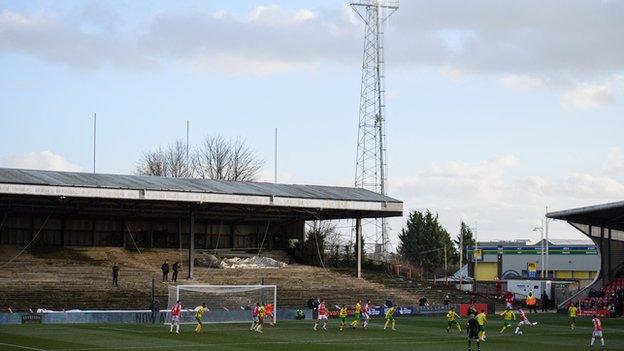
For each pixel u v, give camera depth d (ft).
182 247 349.00
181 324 227.81
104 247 329.93
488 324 253.44
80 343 165.37
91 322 226.79
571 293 346.33
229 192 293.43
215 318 239.91
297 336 194.18
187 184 301.43
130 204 311.88
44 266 292.40
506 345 181.78
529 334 214.69
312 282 313.12
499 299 344.28
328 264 358.43
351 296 303.27
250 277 307.17
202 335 191.31
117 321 230.07
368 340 186.91
